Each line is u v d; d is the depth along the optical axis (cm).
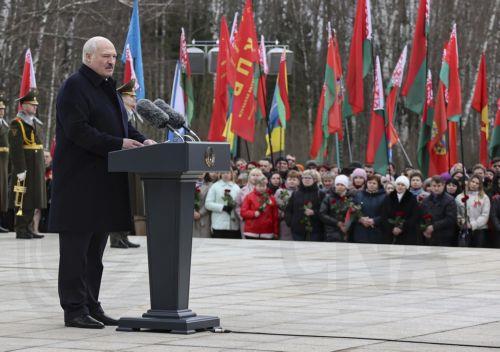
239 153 2934
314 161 2520
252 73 2439
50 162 2233
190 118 2803
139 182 1513
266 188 2011
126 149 898
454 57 2359
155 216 909
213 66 2700
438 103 2458
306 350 820
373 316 1018
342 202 1917
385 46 5109
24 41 3922
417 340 869
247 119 2439
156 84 5169
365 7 2450
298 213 1955
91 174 962
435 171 2492
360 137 5272
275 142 2898
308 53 5700
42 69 4156
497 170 2138
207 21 5412
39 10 3934
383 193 1905
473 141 5238
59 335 911
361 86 2455
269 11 5734
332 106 2645
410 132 5059
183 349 827
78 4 3947
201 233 2083
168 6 4816
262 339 877
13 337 901
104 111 973
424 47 2408
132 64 2373
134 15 2375
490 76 5300
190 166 879
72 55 4206
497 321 981
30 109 1945
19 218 1958
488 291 1220
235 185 2075
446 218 1870
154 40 5144
